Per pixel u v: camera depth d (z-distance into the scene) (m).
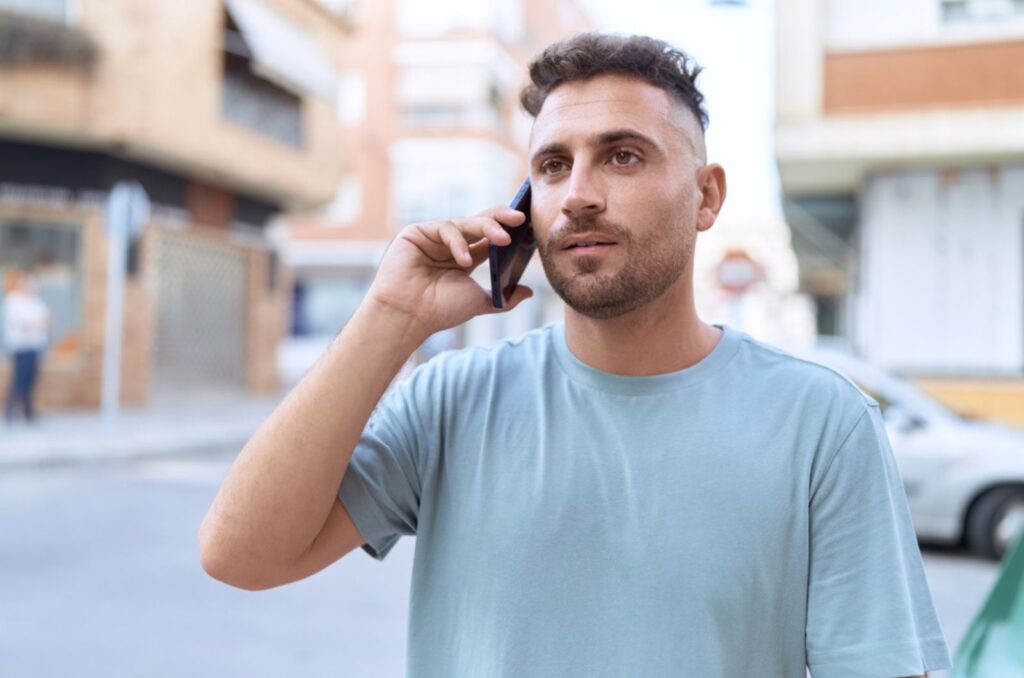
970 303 10.01
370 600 4.99
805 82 9.86
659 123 1.25
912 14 9.75
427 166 27.27
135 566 5.50
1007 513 6.07
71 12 12.59
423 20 27.25
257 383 17.92
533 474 1.26
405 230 1.32
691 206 1.29
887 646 1.13
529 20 30.95
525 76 1.35
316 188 18.02
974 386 9.95
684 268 1.28
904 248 10.20
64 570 5.39
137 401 13.93
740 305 12.30
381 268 1.30
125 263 13.72
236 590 5.09
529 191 1.33
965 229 10.02
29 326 11.21
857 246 11.57
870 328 10.29
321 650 4.19
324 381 1.25
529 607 1.21
